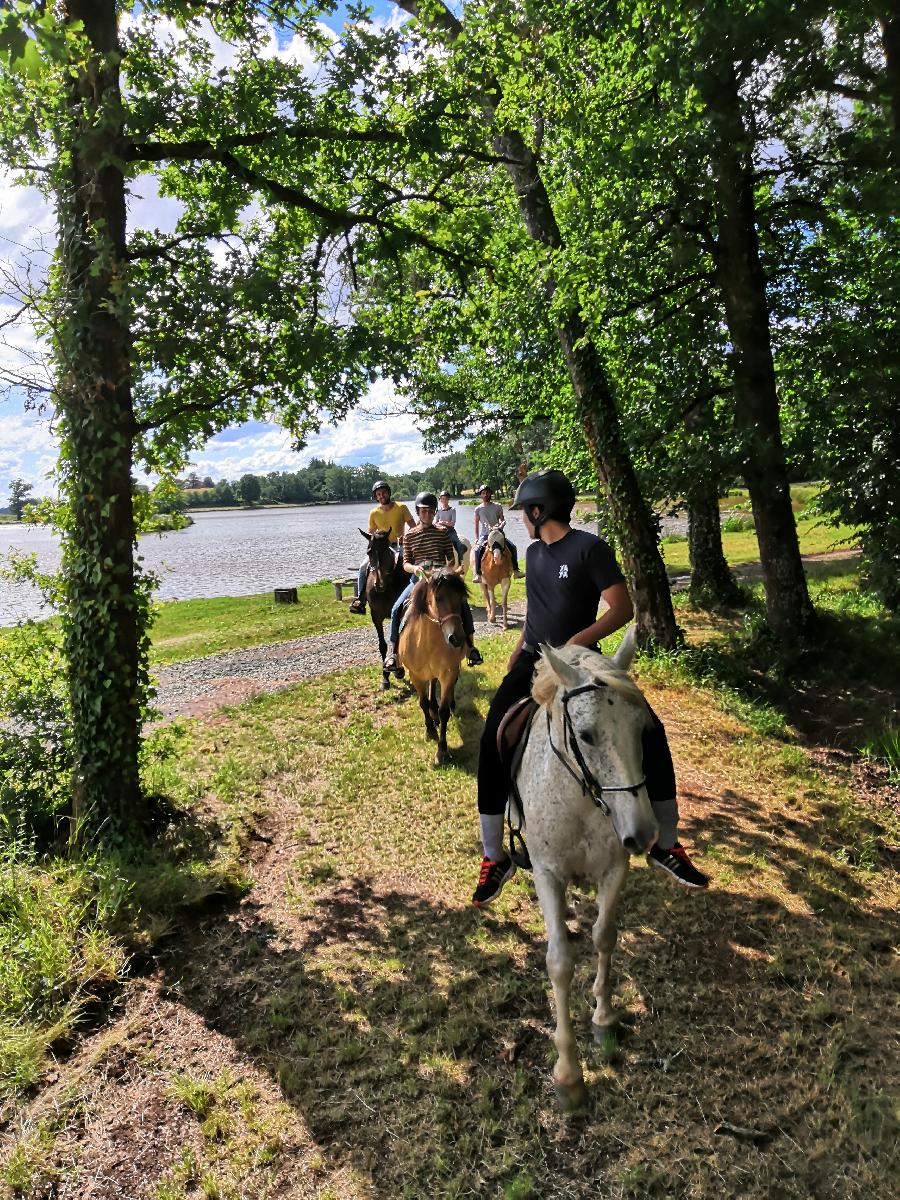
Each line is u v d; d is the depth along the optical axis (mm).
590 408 10969
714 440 10328
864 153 7867
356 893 5535
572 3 8750
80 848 5887
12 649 6793
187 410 6555
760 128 8227
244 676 12648
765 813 6426
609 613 3586
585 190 9711
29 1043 3998
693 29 7414
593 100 9281
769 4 6758
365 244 8234
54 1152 3475
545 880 3484
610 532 11719
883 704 8914
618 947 4617
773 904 5023
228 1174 3311
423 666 7777
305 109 7016
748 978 4316
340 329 7023
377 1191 3193
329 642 15164
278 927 5168
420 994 4336
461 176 9250
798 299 10906
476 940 4816
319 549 54938
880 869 5625
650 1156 3250
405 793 7137
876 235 9945
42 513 6375
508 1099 3598
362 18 6848
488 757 4016
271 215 7922
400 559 10953
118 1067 3977
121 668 6062
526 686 3963
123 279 5562
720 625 13352
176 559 50812
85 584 6012
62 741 6645
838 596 13836
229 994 4504
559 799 3373
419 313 9305
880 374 9336
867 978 4305
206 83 6844
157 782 7199
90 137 5492
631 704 3006
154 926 5047
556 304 9516
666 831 3684
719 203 9141
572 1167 3232
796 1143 3275
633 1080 3629
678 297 11352
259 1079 3838
